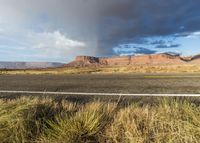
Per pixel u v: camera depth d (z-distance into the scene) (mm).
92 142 4484
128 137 4285
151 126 4516
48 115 5469
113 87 15758
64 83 20578
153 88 14320
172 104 5664
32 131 4816
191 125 4234
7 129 4730
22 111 5211
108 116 5230
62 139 4469
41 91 13984
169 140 4102
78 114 5246
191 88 13719
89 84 18891
